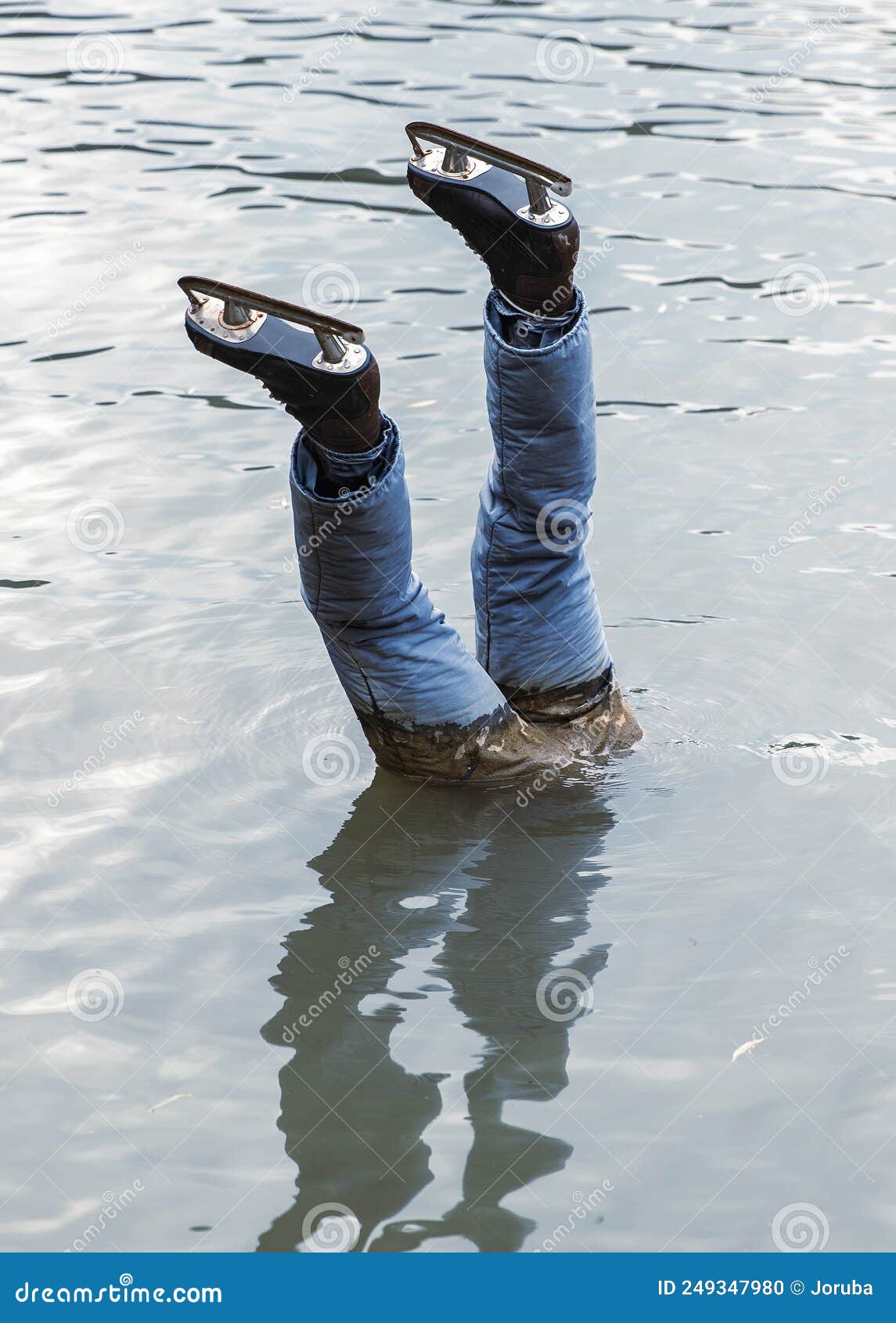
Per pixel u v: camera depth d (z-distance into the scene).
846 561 6.82
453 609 6.36
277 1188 3.66
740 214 11.00
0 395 8.65
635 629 6.32
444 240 10.77
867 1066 3.99
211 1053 4.09
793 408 8.37
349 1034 4.14
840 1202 3.61
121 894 4.75
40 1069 4.04
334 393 4.19
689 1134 3.79
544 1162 3.72
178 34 15.95
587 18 16.11
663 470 7.75
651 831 5.02
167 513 7.39
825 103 13.24
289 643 6.25
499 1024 4.17
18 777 5.34
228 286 4.10
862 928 4.51
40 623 6.37
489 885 4.77
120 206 11.41
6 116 13.47
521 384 4.75
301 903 4.70
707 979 4.32
